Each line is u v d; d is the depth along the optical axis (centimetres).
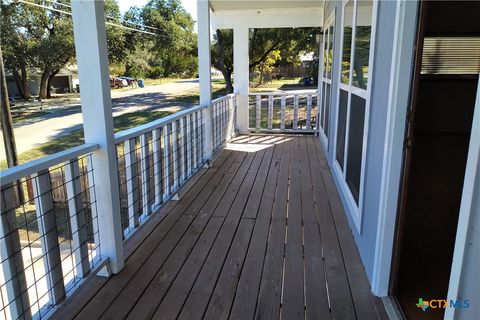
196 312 193
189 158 422
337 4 426
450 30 418
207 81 468
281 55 1588
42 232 174
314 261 244
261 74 1677
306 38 1331
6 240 151
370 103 227
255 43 1340
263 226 300
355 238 270
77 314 191
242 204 350
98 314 191
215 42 1327
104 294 208
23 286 161
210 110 476
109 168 216
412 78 174
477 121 96
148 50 1309
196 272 231
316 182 418
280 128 740
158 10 1353
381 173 195
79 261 202
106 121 211
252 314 191
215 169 475
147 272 231
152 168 311
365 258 232
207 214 326
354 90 293
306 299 203
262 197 370
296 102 723
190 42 1393
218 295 208
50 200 177
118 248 229
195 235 284
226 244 269
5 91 560
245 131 739
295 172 460
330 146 471
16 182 159
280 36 1317
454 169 390
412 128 179
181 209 338
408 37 169
